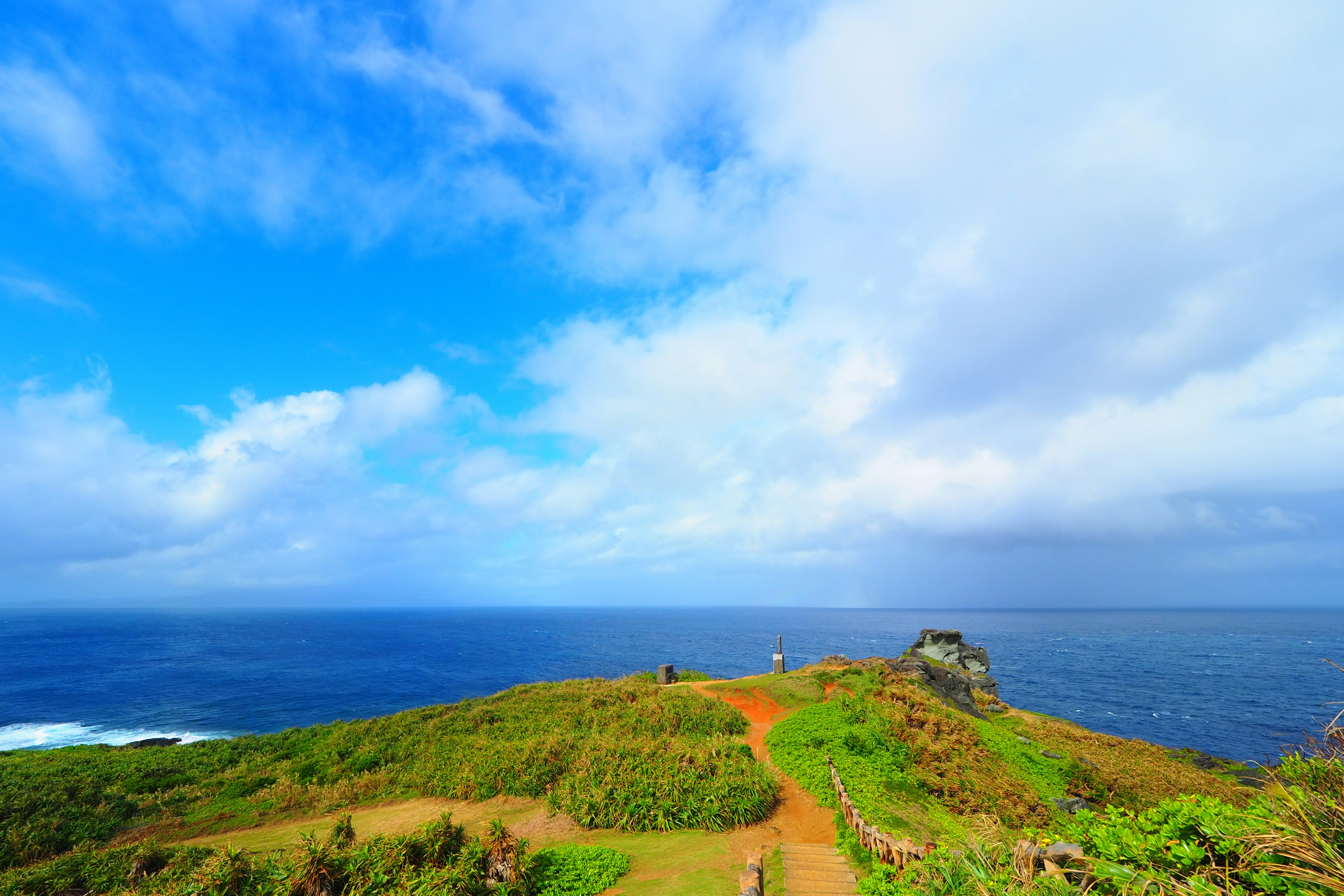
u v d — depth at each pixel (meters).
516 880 13.73
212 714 68.94
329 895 12.84
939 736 26.81
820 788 20.12
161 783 25.53
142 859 15.93
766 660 123.88
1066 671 107.94
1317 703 77.19
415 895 12.52
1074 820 21.17
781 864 14.62
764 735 27.86
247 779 26.16
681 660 123.19
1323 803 5.47
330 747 30.05
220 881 13.16
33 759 29.52
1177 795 25.53
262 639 182.00
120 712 70.25
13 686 89.12
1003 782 23.41
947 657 49.69
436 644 164.00
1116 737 38.00
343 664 117.56
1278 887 5.12
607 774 21.38
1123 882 5.97
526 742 26.16
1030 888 6.72
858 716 27.39
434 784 24.25
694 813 18.47
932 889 8.12
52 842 19.45
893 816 17.56
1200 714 70.12
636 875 14.73
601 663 118.75
